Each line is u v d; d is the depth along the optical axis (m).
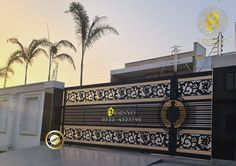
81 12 18.78
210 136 7.92
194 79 8.53
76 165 7.74
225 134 7.30
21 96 15.48
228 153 7.19
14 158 9.07
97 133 10.91
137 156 8.55
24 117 14.89
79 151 9.89
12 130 15.58
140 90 9.84
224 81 7.55
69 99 12.32
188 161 7.78
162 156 8.62
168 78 9.16
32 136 14.00
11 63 21.84
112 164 7.64
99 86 11.23
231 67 7.47
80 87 11.98
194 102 8.43
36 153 9.73
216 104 7.59
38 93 14.12
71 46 19.77
